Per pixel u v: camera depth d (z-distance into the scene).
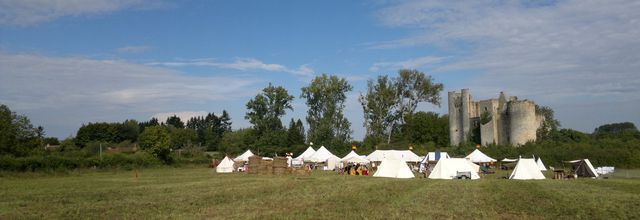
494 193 26.62
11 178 44.84
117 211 18.44
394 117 96.31
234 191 27.38
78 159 57.53
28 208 19.56
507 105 86.38
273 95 101.12
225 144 113.75
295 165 65.25
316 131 97.12
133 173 55.28
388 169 48.56
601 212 18.47
